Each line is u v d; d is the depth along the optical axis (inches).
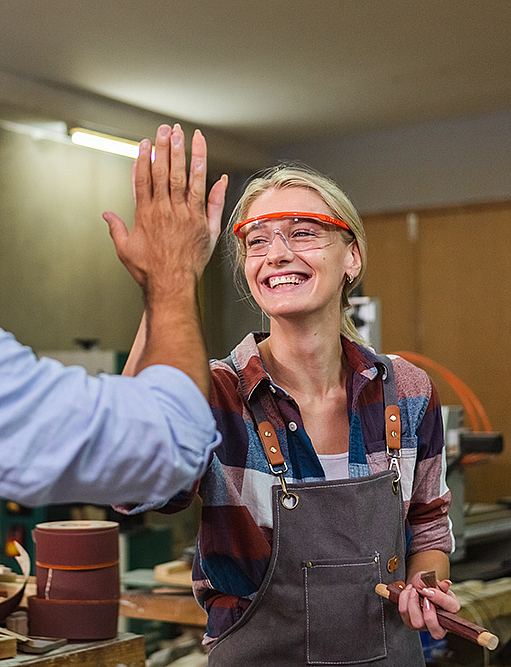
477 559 111.3
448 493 57.0
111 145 216.7
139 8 156.1
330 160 257.3
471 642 87.8
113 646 64.7
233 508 48.6
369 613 49.1
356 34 170.1
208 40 171.9
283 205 50.6
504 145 231.3
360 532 49.0
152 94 205.5
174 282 33.7
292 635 48.3
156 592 91.2
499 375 233.5
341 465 51.6
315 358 51.7
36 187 207.9
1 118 196.9
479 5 157.2
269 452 48.9
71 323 217.0
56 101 196.4
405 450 53.4
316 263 49.7
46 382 28.9
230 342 256.2
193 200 34.3
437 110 227.8
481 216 236.5
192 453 31.0
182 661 92.7
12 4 153.2
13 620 65.0
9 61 181.2
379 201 251.0
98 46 173.9
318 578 48.4
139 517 156.0
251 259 51.1
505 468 228.1
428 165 243.0
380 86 204.1
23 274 203.3
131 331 237.5
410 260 247.8
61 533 65.2
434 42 175.2
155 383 31.0
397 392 54.2
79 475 29.3
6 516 155.9
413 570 54.9
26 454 28.2
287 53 179.8
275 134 246.4
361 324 103.0
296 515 48.5
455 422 104.3
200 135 35.1
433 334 244.1
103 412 29.0
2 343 28.8
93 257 224.8
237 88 202.5
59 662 61.0
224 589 49.4
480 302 236.8
